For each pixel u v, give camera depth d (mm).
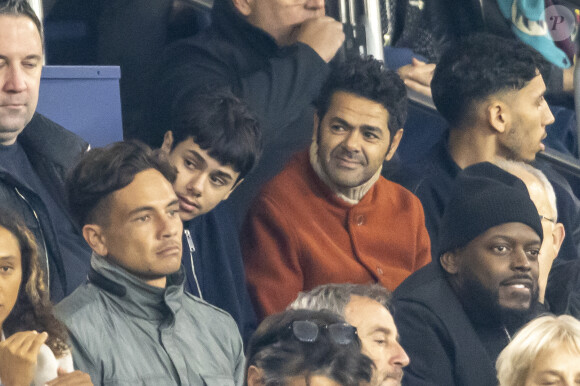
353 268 13227
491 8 15938
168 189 10195
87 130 11453
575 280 14906
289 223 13016
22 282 9383
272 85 13141
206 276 11969
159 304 10070
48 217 10250
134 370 9711
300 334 7285
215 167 11641
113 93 11617
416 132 14969
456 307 13719
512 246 13859
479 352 13602
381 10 15492
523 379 11922
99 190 9914
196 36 13172
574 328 11945
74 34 13719
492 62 14969
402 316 13352
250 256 12820
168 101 12688
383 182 13922
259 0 13211
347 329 7395
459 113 14938
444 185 14586
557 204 15727
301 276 13016
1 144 10367
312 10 13719
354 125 13320
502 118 15039
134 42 13492
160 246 10000
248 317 12469
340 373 7207
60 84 11289
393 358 11102
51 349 9258
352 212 13391
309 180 13312
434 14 15828
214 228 12180
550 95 16234
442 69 15062
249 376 7441
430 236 14164
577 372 11758
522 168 15016
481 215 13797
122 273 9906
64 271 10344
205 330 10430
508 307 13781
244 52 13188
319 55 13609
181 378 9914
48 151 10727
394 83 13547
